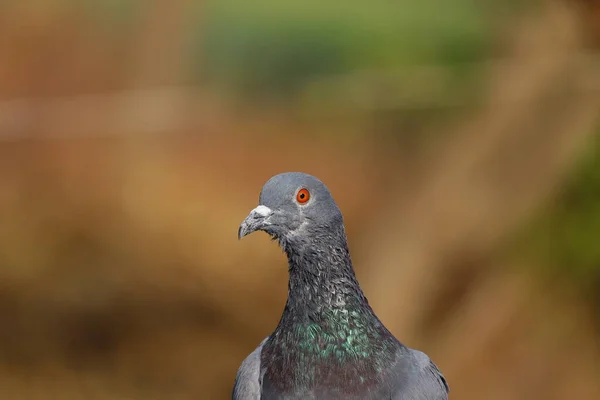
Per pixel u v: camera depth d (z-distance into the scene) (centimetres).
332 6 1277
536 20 1299
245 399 644
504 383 1267
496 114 1327
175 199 1670
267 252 1617
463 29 1282
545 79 1298
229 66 1622
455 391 1270
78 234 1609
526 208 1291
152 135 1738
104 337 1505
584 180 1254
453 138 1416
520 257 1291
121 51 1770
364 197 1606
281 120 1667
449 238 1352
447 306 1327
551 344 1268
